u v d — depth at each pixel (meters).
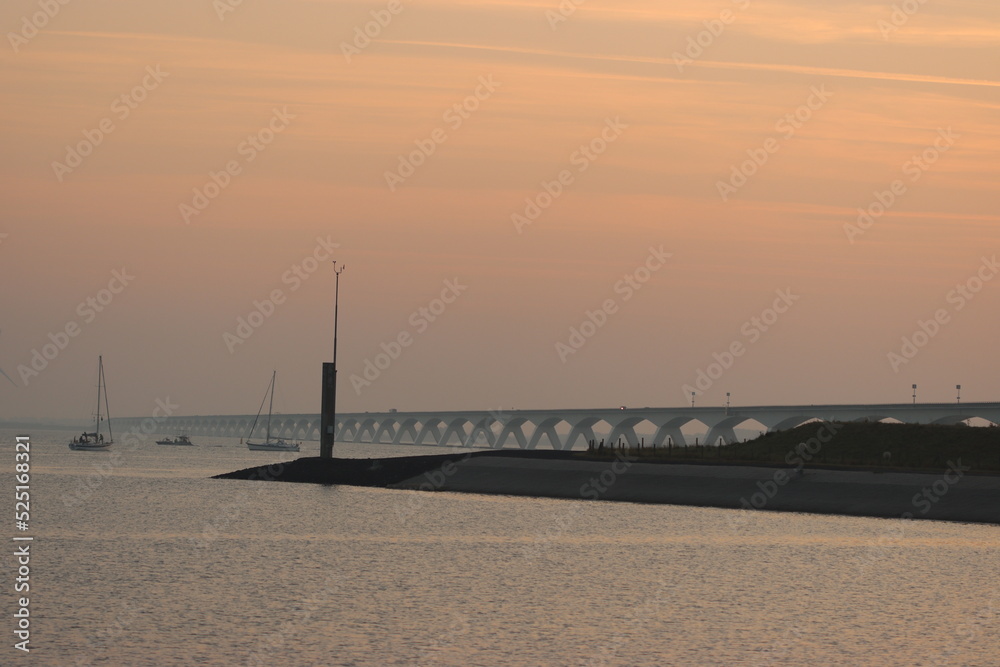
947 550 66.00
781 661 40.81
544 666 39.56
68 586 52.66
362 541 68.62
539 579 56.00
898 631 45.66
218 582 54.09
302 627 44.59
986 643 43.91
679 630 45.19
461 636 43.56
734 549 66.12
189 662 39.31
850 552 65.19
